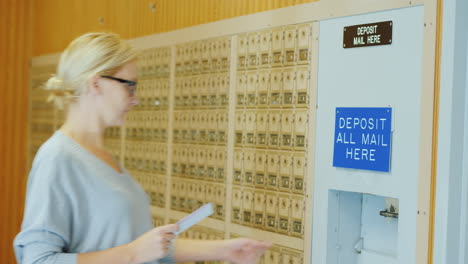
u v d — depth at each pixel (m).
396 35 2.05
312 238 2.36
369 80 2.14
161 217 3.29
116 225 1.43
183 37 3.10
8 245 4.54
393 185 2.07
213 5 2.91
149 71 3.39
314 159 2.36
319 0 2.33
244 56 2.70
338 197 2.34
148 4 3.40
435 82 1.94
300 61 2.42
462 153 1.97
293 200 2.45
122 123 1.56
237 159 2.74
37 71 4.45
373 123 2.12
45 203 1.31
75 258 1.29
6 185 4.53
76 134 1.46
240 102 2.72
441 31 1.92
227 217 2.80
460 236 1.99
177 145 3.15
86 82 1.44
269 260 2.56
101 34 1.50
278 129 2.52
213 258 1.69
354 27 2.19
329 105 2.29
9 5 4.48
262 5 2.62
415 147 2.00
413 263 2.00
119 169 1.57
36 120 4.43
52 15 4.29
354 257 2.42
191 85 3.04
